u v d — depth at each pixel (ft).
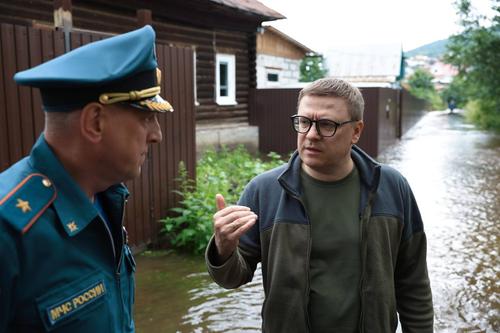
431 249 17.88
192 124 18.42
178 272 15.17
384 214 6.03
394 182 6.25
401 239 6.34
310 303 5.91
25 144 12.48
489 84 81.71
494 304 13.19
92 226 3.98
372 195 6.02
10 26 11.91
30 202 3.63
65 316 3.70
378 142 42.65
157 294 13.56
